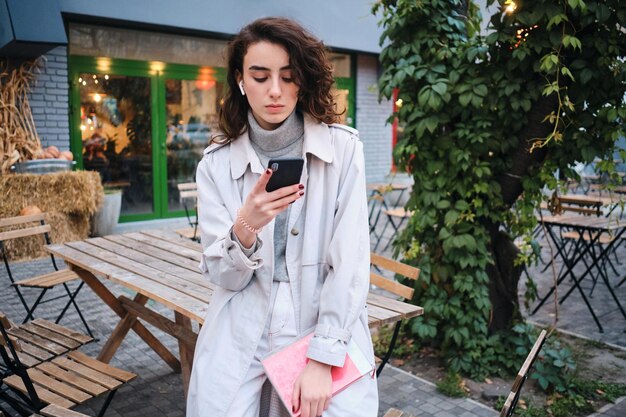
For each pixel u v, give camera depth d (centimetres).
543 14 300
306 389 141
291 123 152
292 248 154
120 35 809
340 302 145
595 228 459
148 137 854
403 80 358
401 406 320
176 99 872
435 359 376
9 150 690
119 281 277
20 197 655
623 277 604
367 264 150
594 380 350
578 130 329
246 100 157
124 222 841
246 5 852
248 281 152
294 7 898
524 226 354
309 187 154
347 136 156
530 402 321
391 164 1126
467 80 337
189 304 239
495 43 329
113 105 817
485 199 363
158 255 329
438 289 371
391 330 414
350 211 151
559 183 339
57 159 712
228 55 153
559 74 317
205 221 154
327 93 154
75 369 260
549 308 500
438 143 355
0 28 645
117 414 309
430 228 377
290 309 153
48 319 453
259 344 153
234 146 156
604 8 294
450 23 349
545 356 353
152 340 348
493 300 378
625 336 430
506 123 336
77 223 711
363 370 150
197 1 806
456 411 315
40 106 730
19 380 251
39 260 648
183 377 298
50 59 730
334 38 952
